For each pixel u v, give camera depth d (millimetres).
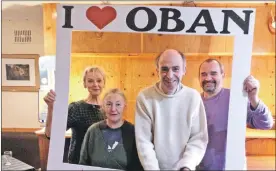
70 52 1351
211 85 1326
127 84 1361
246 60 1310
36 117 1582
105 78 1365
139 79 1355
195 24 1318
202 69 1333
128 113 1354
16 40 1579
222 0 1488
